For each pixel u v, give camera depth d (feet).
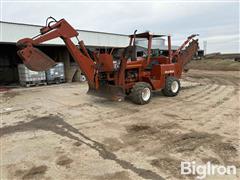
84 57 23.86
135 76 26.91
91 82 24.72
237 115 20.25
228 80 47.91
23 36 43.78
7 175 11.23
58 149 14.12
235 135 15.38
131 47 24.03
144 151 13.32
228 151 12.92
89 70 24.32
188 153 12.83
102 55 24.30
